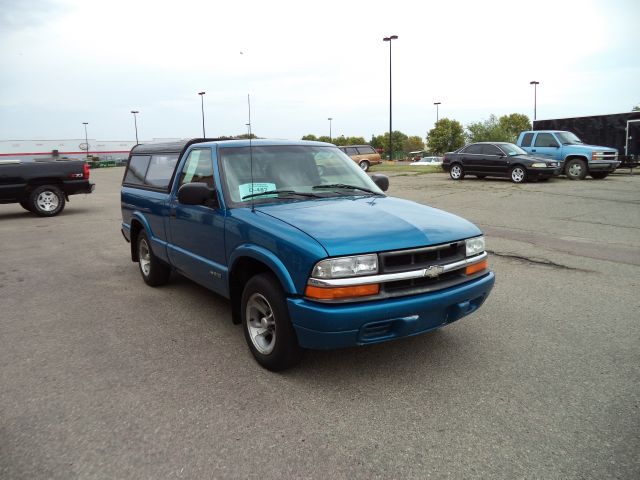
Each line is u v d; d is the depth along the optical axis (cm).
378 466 254
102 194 1959
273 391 334
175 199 489
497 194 1440
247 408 312
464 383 341
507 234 874
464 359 379
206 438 280
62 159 1358
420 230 339
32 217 1280
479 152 1872
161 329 455
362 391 332
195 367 373
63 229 1070
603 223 961
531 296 531
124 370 369
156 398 326
